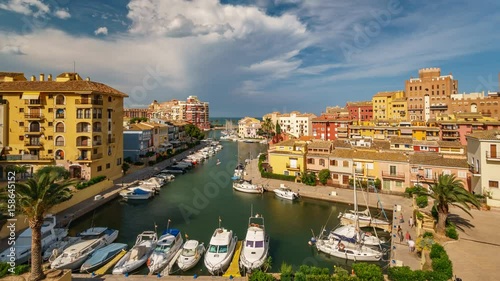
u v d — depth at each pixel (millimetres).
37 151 58844
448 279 22469
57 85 59969
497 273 23781
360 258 32969
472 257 26531
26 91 57969
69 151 58875
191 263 30562
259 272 23922
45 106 59031
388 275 24172
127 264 29547
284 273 23391
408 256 31125
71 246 32625
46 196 23484
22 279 23188
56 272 23750
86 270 29047
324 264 32688
